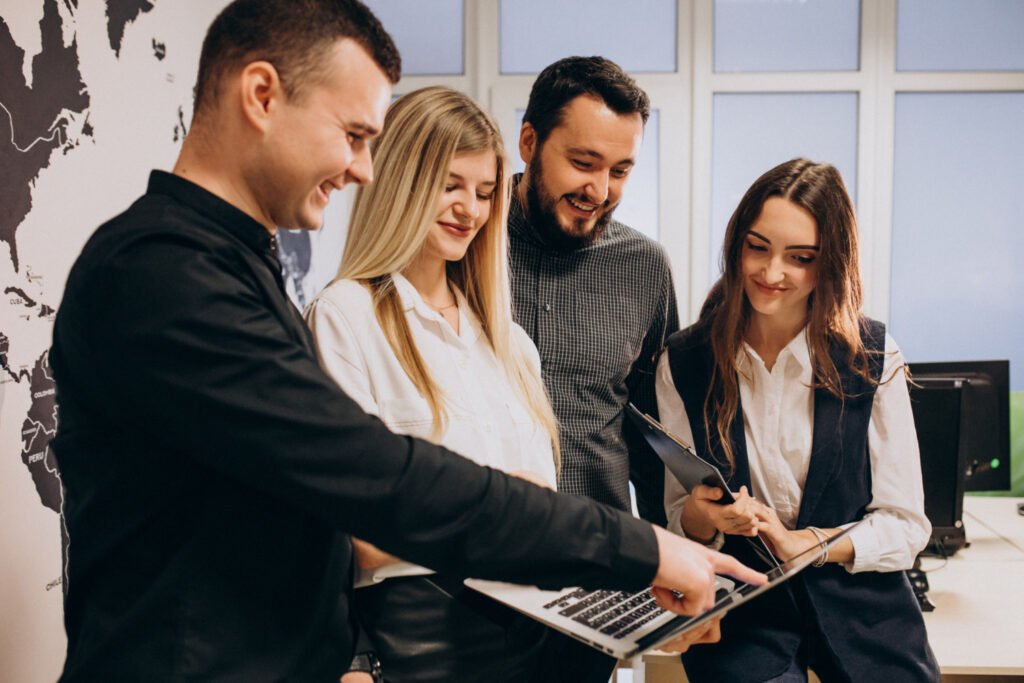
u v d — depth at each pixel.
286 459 0.81
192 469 0.85
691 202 4.41
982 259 4.39
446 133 1.21
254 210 0.91
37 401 1.61
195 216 0.86
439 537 0.85
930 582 2.10
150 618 0.84
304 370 0.83
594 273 1.76
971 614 1.89
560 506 0.91
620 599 1.12
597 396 1.74
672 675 1.79
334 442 0.82
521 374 1.38
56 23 1.73
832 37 4.30
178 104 2.39
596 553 0.91
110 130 1.97
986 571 2.17
